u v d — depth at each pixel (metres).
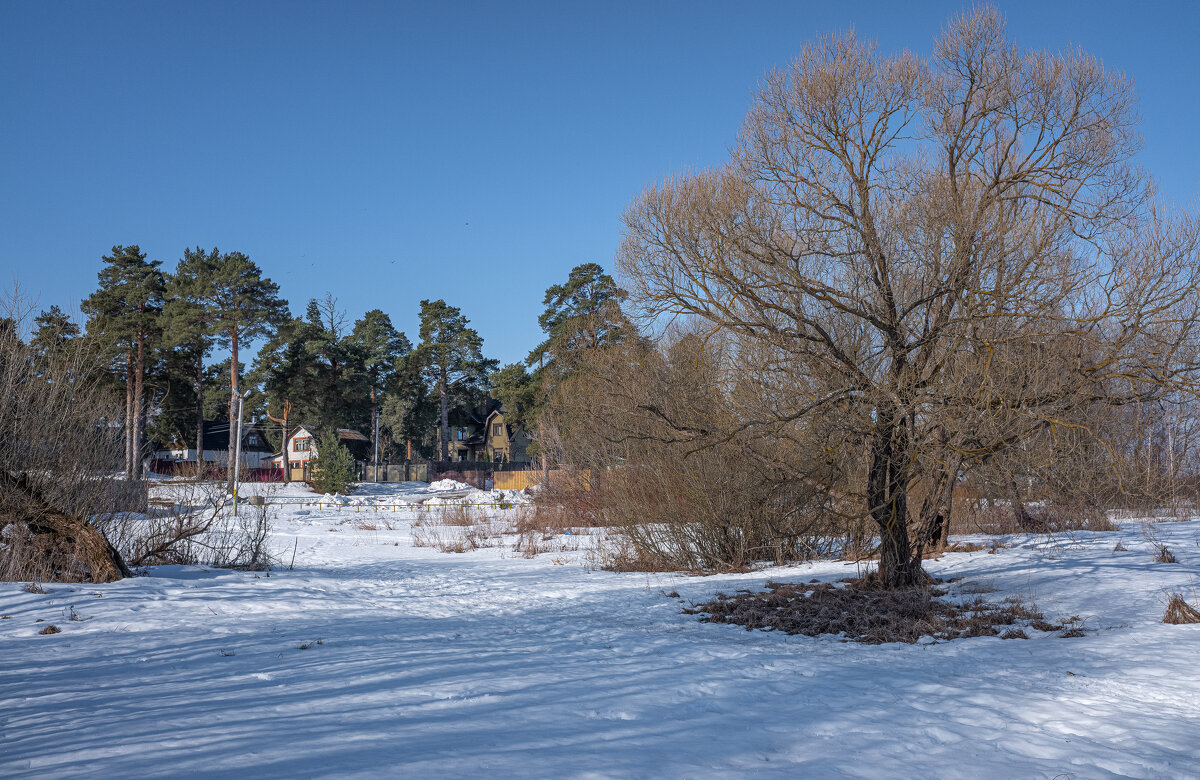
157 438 64.75
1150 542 17.31
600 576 17.91
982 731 5.27
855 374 12.19
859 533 16.62
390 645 9.27
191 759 4.27
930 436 12.07
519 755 4.44
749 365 13.23
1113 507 20.11
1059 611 10.69
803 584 14.39
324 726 5.14
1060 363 11.36
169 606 11.72
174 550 17.05
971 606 11.31
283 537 30.56
